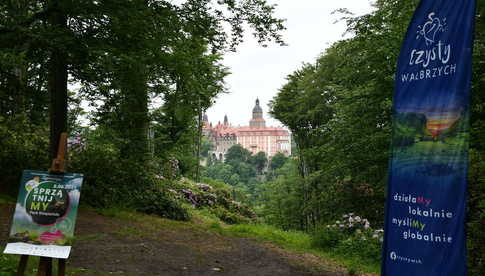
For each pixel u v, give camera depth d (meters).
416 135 4.36
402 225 4.40
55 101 11.41
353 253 10.29
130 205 13.64
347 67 15.03
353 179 16.27
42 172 4.40
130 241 8.63
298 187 27.59
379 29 12.61
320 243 11.55
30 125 13.50
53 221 4.30
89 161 13.31
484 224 6.24
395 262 4.43
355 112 14.30
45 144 13.28
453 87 4.06
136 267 6.62
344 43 13.91
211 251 8.88
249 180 143.38
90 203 12.35
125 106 13.46
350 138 14.59
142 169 14.82
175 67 11.38
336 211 18.50
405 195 4.40
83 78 12.36
